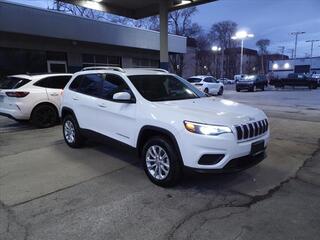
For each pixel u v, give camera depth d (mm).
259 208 3635
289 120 9922
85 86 6012
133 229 3191
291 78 32281
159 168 4289
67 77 9461
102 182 4496
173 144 4055
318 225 3234
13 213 3545
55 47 18797
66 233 3121
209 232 3121
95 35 18438
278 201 3822
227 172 3852
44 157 5801
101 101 5352
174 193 4078
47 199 3920
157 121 4172
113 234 3100
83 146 6496
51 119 9086
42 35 15906
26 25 15164
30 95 8578
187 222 3324
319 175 4746
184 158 3906
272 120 9914
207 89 21938
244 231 3131
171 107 4297
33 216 3473
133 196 3994
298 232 3104
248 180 4535
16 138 7531
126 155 5887
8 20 14484
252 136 4090
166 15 15500
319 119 10156
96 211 3584
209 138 3744
